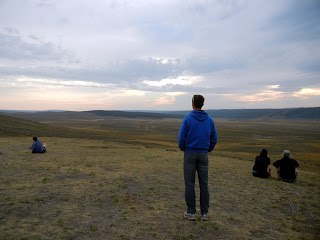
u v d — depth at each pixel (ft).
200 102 13.50
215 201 18.70
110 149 65.57
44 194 17.75
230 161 56.80
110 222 13.03
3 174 24.64
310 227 14.43
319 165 99.25
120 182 23.48
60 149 56.95
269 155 155.84
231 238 11.73
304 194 23.09
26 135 113.91
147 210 15.39
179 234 11.82
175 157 52.08
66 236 10.97
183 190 21.66
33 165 31.04
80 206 15.57
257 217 15.52
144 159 44.52
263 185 26.25
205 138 13.32
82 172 27.73
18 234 10.90
